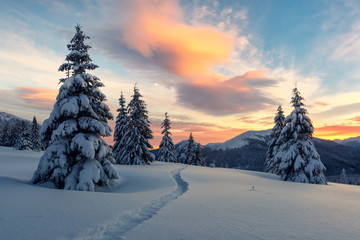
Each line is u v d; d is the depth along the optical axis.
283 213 6.91
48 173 12.40
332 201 9.52
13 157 26.00
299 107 24.81
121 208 6.64
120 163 31.53
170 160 46.94
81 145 12.56
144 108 34.12
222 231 5.04
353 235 4.86
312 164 21.70
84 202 7.21
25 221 4.91
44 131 13.36
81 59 15.02
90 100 14.41
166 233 4.86
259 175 26.47
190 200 8.99
